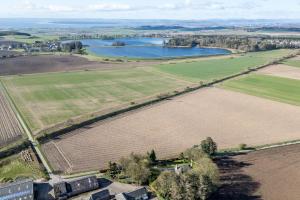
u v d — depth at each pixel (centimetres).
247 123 15488
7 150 12450
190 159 11531
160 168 11075
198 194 9288
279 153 12362
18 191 9281
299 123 15575
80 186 9812
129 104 18012
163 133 14212
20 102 18675
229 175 10781
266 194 9725
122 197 9206
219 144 13162
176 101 18862
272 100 19262
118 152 12438
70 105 18050
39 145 13025
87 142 13338
